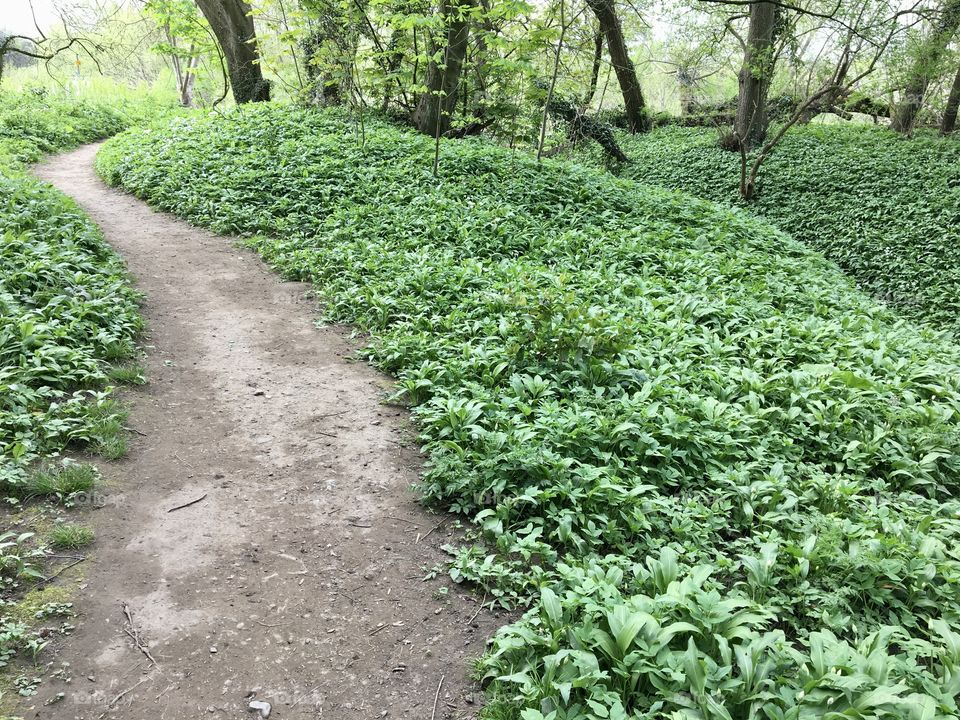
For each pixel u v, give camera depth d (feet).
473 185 50.57
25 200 39.06
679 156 84.48
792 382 25.85
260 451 21.25
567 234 43.11
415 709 12.89
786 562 16.46
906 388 26.71
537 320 25.77
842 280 46.60
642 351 26.96
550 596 13.87
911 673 12.78
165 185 51.72
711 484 20.02
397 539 17.61
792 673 12.81
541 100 76.23
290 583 15.89
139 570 15.81
